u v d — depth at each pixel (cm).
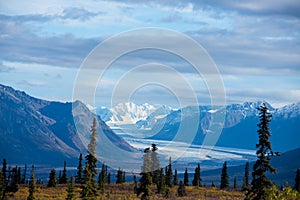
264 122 4369
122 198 8262
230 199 9094
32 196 8338
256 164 4416
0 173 8262
